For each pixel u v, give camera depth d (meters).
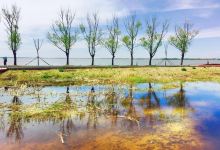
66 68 37.50
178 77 33.38
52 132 10.39
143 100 17.64
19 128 10.94
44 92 20.16
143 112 14.05
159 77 31.72
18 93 19.28
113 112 13.90
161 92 21.30
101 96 18.97
